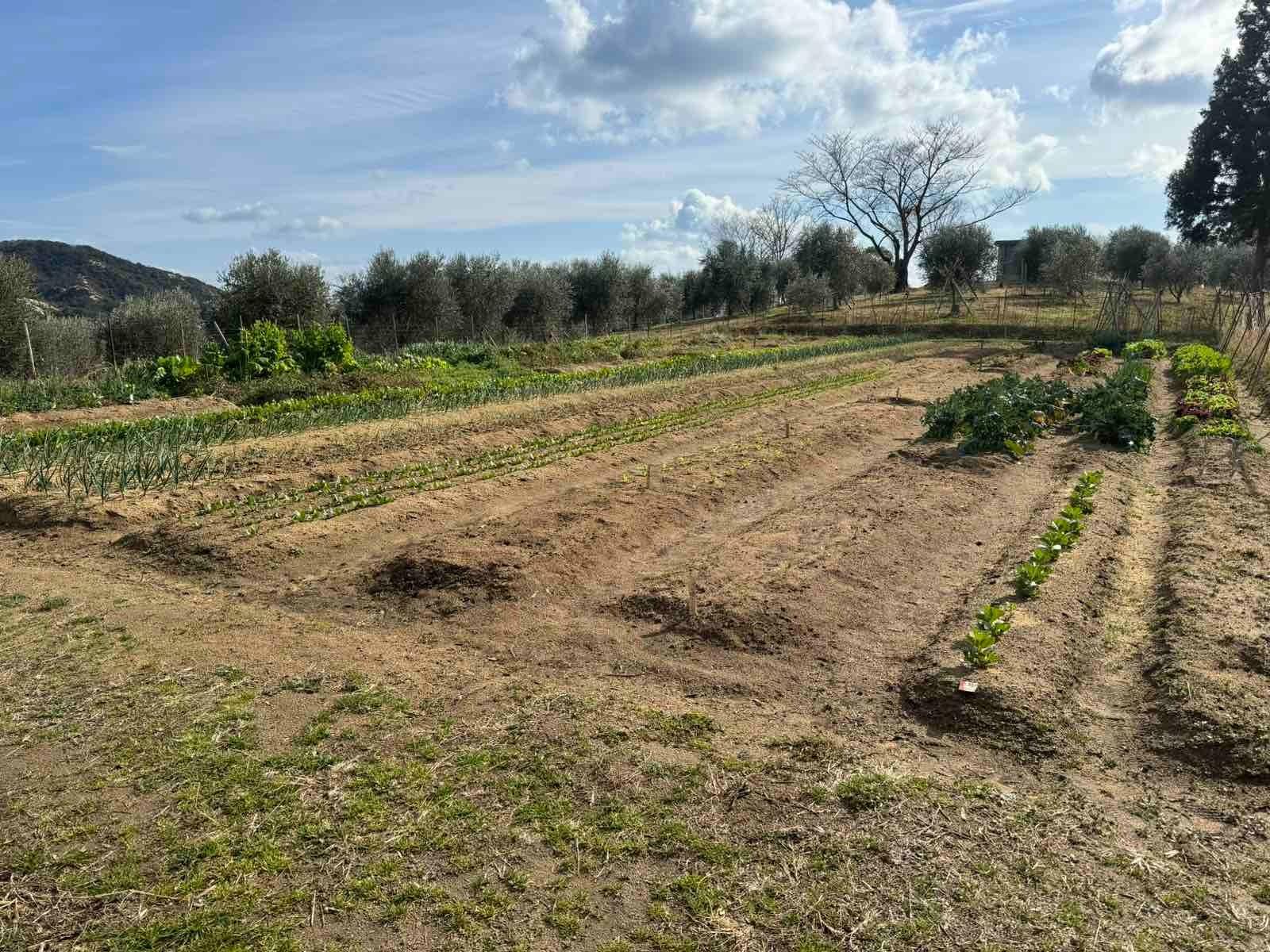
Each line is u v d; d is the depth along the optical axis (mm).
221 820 4418
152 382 19453
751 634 6566
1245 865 3988
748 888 3869
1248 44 43594
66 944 3582
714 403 19016
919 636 6719
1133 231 52062
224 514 9875
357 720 5449
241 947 3557
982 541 9172
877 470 11898
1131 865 3990
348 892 3881
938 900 3758
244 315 25953
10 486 10711
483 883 3941
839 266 54062
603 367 25828
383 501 10227
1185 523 9289
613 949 3543
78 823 4402
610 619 7086
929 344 35594
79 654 6449
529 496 11211
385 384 19891
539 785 4707
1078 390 18672
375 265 32156
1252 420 15859
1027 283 59656
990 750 5086
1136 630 6719
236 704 5668
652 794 4609
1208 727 5004
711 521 10086
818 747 5047
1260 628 6301
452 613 7188
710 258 54344
